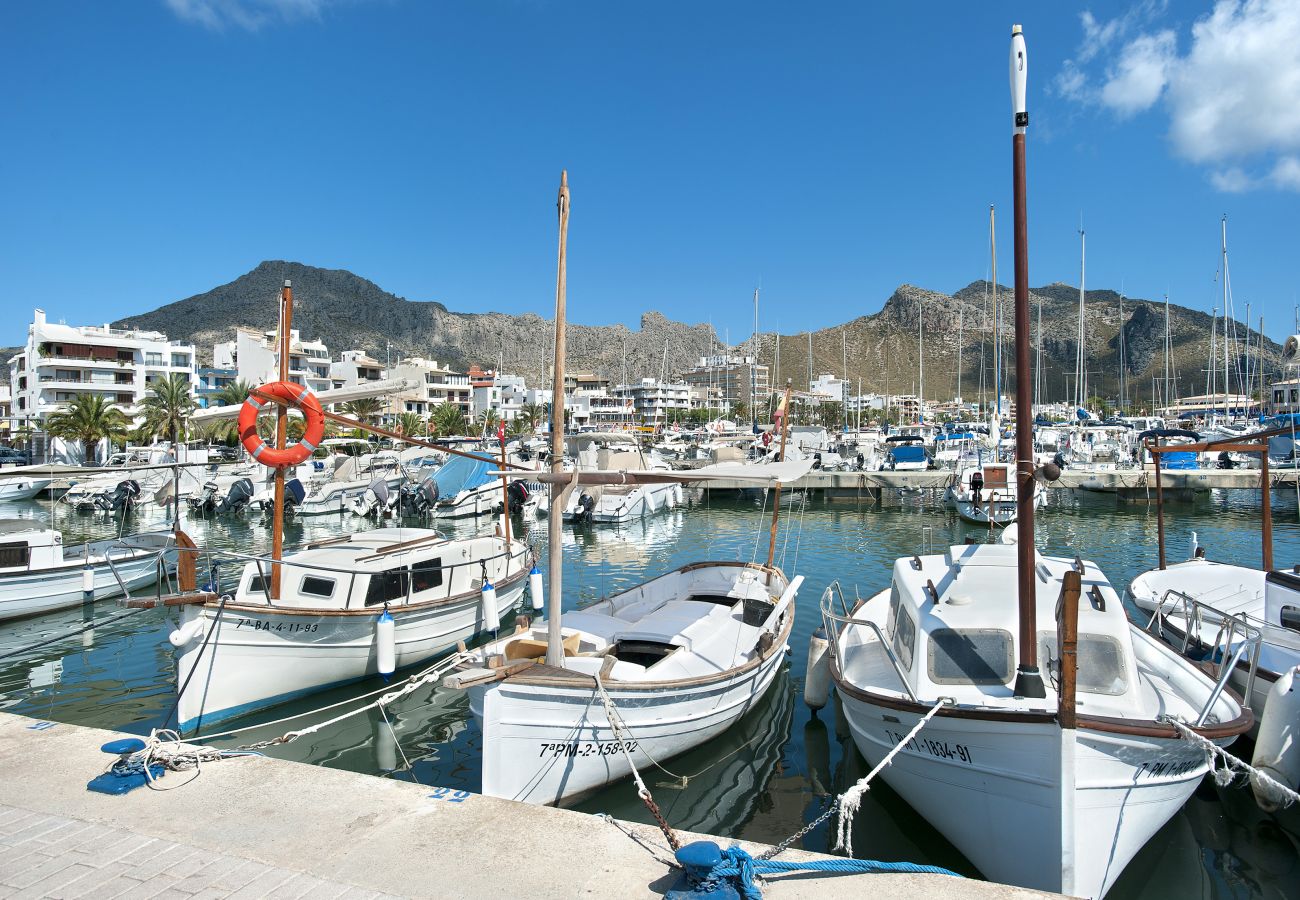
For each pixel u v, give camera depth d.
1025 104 7.05
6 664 15.08
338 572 12.75
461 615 14.32
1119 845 6.71
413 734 11.28
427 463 47.38
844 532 33.69
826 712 12.18
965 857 7.48
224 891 4.68
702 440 78.38
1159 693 8.24
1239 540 30.14
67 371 70.00
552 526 8.75
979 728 6.78
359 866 4.96
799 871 4.88
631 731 8.79
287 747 10.72
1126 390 196.50
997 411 41.41
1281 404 65.38
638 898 4.60
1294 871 7.50
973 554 9.95
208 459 47.69
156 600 10.28
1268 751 8.07
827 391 175.75
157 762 6.45
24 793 6.00
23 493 45.72
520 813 5.71
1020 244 7.07
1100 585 8.54
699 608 12.62
